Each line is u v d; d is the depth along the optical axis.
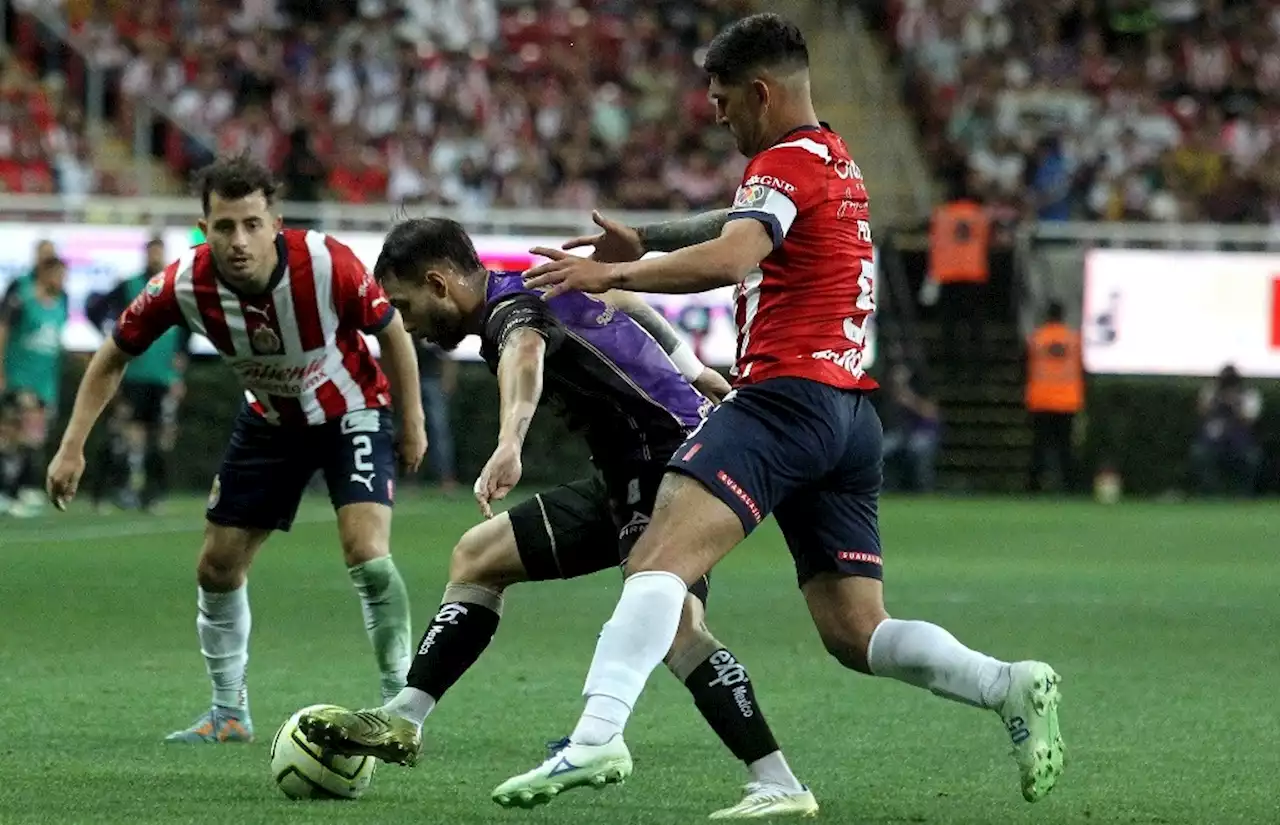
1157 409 91.75
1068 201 103.19
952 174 106.19
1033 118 109.88
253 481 24.39
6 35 98.62
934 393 95.69
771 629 38.72
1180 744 24.77
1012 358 95.62
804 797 19.28
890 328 93.19
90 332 81.94
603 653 17.80
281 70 102.50
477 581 20.48
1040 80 112.56
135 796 19.91
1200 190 106.38
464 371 89.44
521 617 40.72
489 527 20.67
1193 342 89.12
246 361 24.12
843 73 115.62
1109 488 90.31
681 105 107.50
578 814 19.14
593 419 20.00
